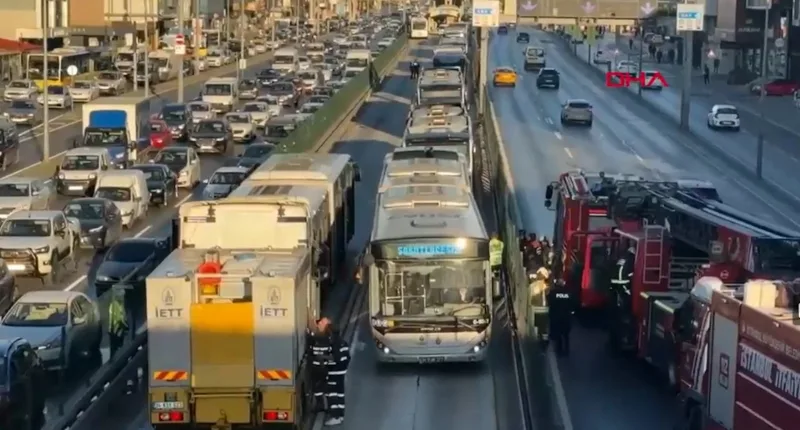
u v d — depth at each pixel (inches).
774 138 4918.8
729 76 7239.2
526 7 5408.5
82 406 1502.2
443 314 1723.7
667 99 6314.0
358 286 2300.7
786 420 1094.4
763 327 1147.3
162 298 1344.7
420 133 3068.4
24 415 1389.0
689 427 1379.2
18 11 6850.4
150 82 6550.2
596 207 2042.3
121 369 1667.1
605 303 1973.4
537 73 7401.6
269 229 1609.3
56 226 2480.3
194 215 1614.2
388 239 1722.4
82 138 4005.9
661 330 1604.3
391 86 6476.4
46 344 1616.6
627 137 4699.8
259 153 3609.7
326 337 1496.1
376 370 1766.7
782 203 3316.9
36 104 5049.2
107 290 1940.2
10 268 2384.4
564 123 5004.9
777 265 1507.1
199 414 1349.7
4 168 3745.1
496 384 1699.1
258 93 5792.3
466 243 1718.8
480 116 4778.5
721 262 1577.3
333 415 1497.3
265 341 1344.7
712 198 2112.5
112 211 2748.5
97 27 7573.8
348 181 2559.1
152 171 3307.1
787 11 6924.2
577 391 1648.6
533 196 3240.7
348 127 4827.8
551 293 1827.0
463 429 1487.5
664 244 1702.8
